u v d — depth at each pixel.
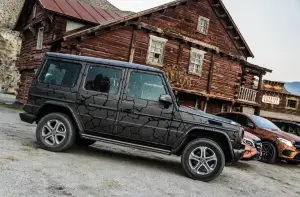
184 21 20.52
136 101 6.04
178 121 5.89
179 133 5.87
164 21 19.62
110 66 6.29
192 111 6.03
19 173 4.41
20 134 7.88
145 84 6.14
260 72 24.17
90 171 5.17
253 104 23.62
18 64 24.20
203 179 5.77
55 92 6.35
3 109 15.22
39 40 20.02
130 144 5.99
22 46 24.59
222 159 5.70
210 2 21.73
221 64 22.56
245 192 5.65
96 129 6.13
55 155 5.94
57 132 6.26
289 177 8.91
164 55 19.70
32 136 7.86
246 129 11.97
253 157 9.21
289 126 14.64
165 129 5.90
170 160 7.80
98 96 6.15
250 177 7.45
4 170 4.43
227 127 5.87
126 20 17.41
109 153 7.26
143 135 5.97
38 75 6.57
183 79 19.78
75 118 6.14
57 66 6.53
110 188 4.41
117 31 17.83
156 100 6.02
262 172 8.77
